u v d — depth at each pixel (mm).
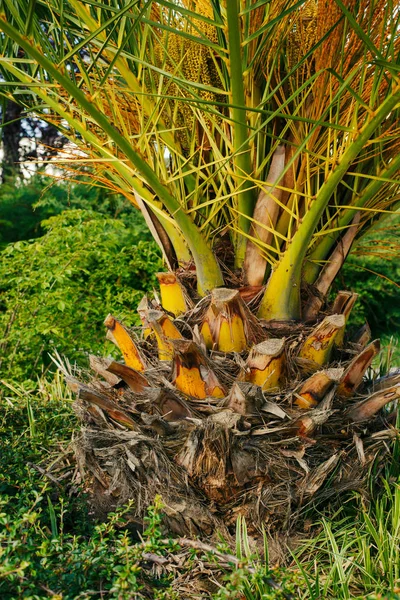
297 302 2150
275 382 2002
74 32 2260
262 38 2045
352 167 2287
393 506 2176
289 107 2217
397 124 2270
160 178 2059
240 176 2008
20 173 8148
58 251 4316
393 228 2752
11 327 4102
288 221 2172
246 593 1729
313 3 2234
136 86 2178
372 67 2119
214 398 2014
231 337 2047
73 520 2281
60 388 3354
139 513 2047
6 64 2076
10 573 1470
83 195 6977
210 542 2004
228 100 1960
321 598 1765
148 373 2137
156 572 1963
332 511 2145
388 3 1777
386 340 7094
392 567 1906
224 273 2240
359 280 7328
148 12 2045
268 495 1979
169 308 2242
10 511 2139
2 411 3000
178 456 2008
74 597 1596
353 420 2111
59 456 2578
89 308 4273
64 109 2143
